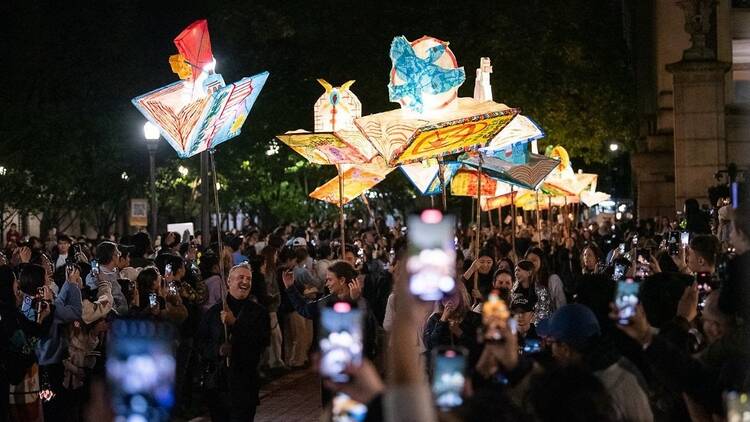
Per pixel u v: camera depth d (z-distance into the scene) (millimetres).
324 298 11586
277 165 46750
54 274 14484
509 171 18781
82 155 42344
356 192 19969
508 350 5332
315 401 16266
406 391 3744
